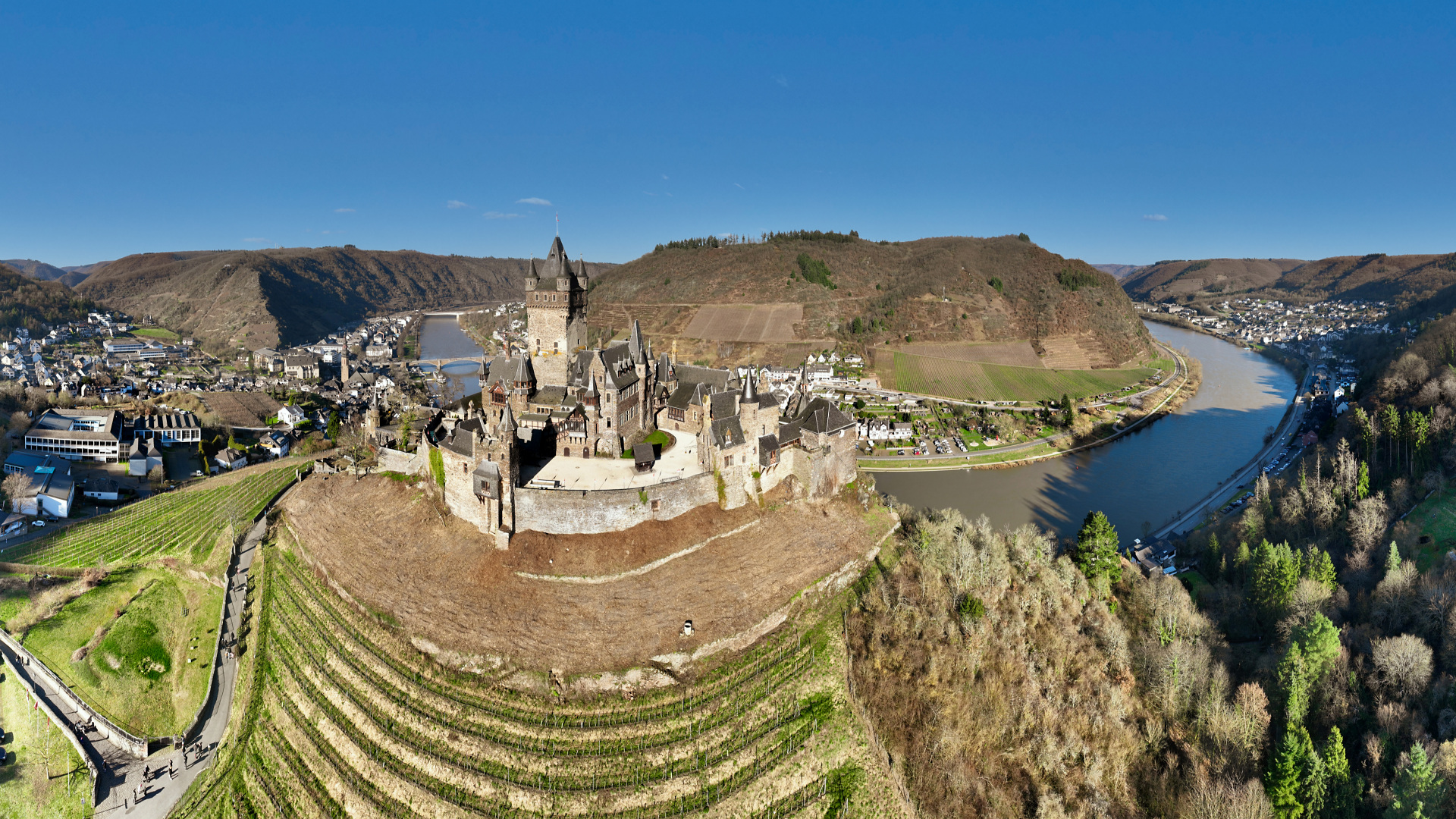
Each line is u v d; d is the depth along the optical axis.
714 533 109.75
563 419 122.25
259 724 88.88
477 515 105.00
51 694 99.38
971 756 89.31
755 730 84.31
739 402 117.69
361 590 99.81
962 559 113.31
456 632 90.44
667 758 80.00
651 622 93.19
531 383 135.00
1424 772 76.69
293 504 130.75
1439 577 113.75
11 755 91.12
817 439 123.69
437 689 85.00
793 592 102.88
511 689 84.75
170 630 107.81
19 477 161.50
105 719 93.12
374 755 80.12
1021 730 92.50
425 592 96.56
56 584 121.94
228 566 117.06
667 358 145.50
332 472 140.12
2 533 146.75
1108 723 96.94
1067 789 88.19
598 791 76.31
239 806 80.94
